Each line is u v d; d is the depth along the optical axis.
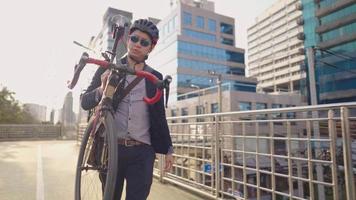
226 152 4.38
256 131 3.80
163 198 4.60
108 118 1.93
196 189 4.82
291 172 3.38
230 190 4.48
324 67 49.38
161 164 5.85
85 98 2.19
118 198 2.28
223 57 57.22
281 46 102.50
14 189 5.07
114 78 2.01
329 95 48.28
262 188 3.72
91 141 2.08
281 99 36.06
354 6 46.34
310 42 52.84
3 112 37.19
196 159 5.04
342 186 2.95
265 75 109.75
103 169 1.91
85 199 2.78
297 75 94.31
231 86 34.12
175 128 5.82
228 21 59.84
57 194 4.80
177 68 51.00
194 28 55.25
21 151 11.30
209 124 4.71
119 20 2.27
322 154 3.36
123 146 2.19
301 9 55.44
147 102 2.12
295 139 3.31
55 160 8.87
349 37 46.44
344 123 2.85
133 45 2.25
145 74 1.98
